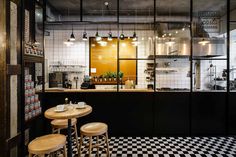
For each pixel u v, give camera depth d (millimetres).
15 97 2693
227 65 4367
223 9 5598
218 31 5590
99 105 4309
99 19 6086
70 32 6973
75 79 6996
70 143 2814
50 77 6680
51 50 6969
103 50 7086
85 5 5543
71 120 2998
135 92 4305
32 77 3643
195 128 4301
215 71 6492
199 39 5223
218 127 4316
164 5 5496
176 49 5469
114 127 4297
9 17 2475
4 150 2381
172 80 6758
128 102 4309
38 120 3775
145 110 4301
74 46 7004
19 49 2766
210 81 6531
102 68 7117
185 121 4301
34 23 3762
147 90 4367
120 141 3998
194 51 5234
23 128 2826
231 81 4910
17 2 2715
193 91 4309
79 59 7004
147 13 6160
